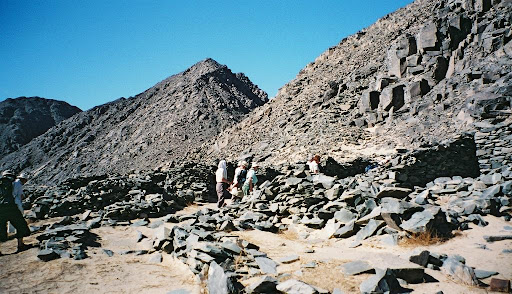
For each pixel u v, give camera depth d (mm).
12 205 7379
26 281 5680
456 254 6422
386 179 13258
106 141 112625
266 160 38625
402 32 54500
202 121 97812
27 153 128875
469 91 29422
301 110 50000
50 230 8445
